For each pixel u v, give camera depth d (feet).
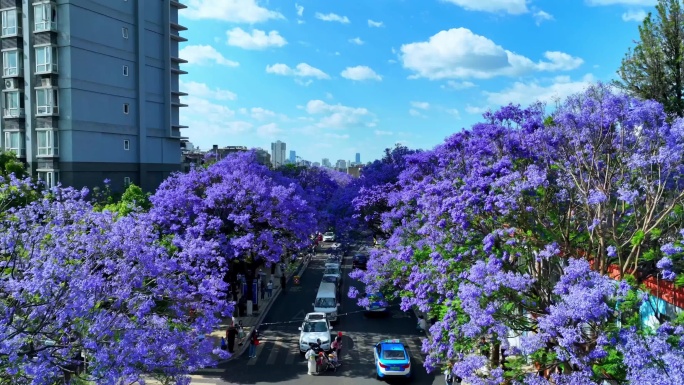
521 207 40.93
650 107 38.70
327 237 180.04
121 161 121.70
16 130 110.32
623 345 26.68
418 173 78.64
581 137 41.39
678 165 35.91
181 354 40.22
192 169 89.15
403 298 60.80
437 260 49.26
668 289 37.68
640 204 40.37
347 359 69.21
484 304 35.73
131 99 123.65
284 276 109.19
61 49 108.78
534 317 38.60
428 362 47.47
